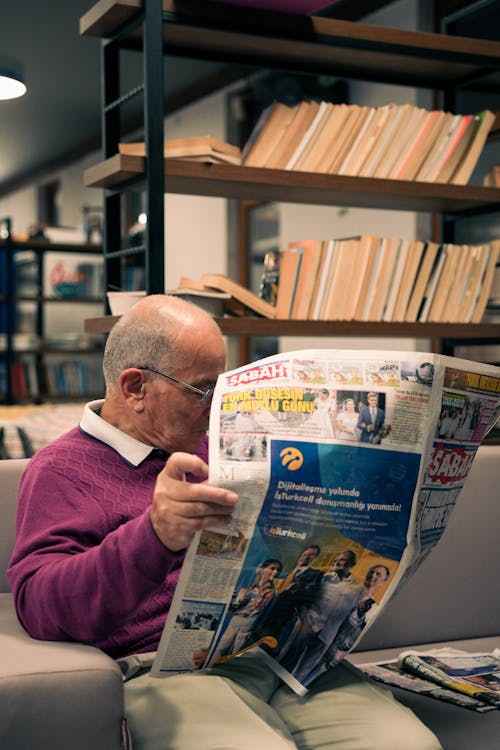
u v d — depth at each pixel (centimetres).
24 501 119
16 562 112
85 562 102
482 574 165
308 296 248
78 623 103
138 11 224
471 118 265
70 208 887
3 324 622
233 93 605
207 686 113
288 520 100
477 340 288
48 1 507
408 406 104
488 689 129
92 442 125
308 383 103
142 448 125
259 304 242
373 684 122
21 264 695
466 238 378
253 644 113
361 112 252
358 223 494
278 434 100
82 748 94
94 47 587
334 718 113
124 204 771
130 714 108
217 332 127
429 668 138
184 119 677
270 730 104
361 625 114
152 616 123
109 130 247
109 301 236
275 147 245
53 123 775
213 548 97
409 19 448
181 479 97
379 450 103
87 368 730
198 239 659
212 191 254
